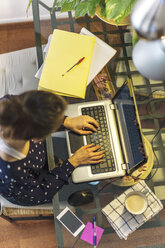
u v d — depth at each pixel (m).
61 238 1.13
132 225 1.09
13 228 1.94
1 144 0.89
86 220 1.14
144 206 1.07
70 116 1.21
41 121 0.74
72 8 1.10
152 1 0.46
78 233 1.12
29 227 1.94
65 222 1.14
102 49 1.25
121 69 1.29
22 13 2.22
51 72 1.20
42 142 1.20
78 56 1.21
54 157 1.22
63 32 1.24
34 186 1.13
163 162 1.19
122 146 1.15
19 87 1.63
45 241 1.92
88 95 1.25
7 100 0.76
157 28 0.48
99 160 1.14
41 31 1.35
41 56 1.32
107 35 1.34
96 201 1.15
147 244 1.09
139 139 0.98
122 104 1.11
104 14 1.10
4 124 0.75
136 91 1.27
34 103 0.73
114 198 1.15
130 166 1.08
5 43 2.33
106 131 1.18
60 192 1.17
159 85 1.28
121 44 1.32
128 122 1.06
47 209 1.44
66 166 1.14
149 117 1.25
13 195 1.14
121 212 1.11
